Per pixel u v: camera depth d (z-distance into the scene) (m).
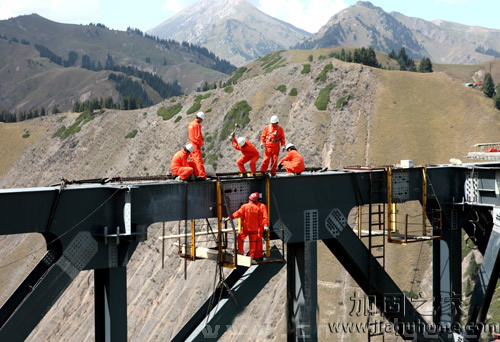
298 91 140.88
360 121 126.50
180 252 17.08
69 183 14.75
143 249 100.12
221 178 16.70
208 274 86.50
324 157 120.81
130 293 94.06
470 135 118.56
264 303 76.19
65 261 14.04
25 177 171.62
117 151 154.62
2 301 116.38
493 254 20.64
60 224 13.99
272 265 17.73
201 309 17.22
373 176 19.55
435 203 21.36
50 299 13.84
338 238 18.75
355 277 19.83
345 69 141.38
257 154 18.92
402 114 127.00
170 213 15.66
